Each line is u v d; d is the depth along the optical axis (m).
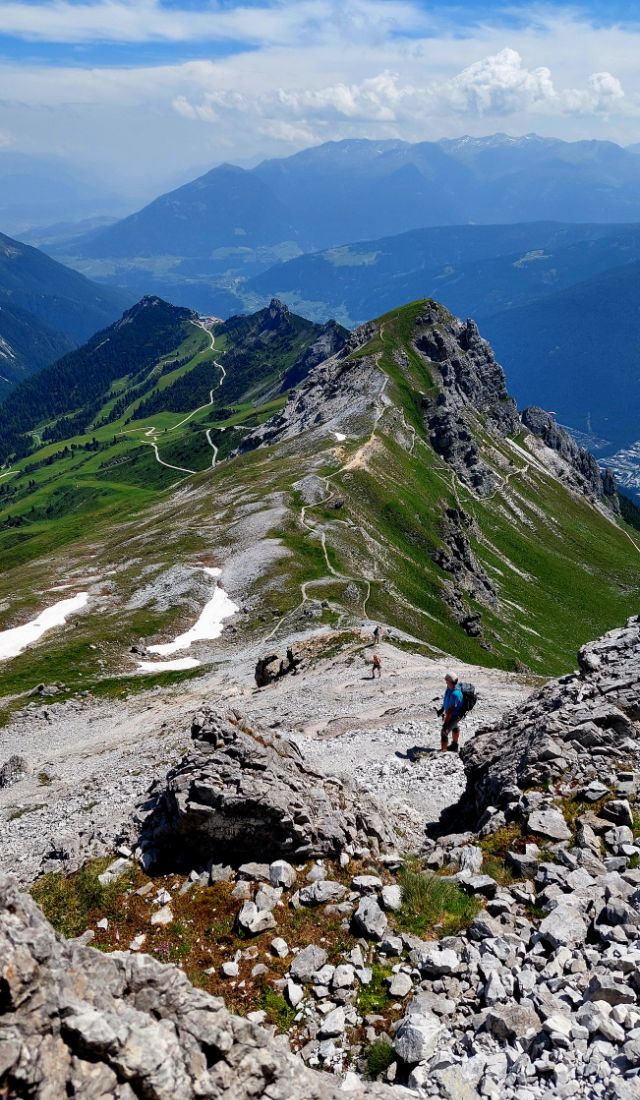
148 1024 8.71
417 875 15.46
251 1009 12.23
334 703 44.75
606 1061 9.57
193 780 16.77
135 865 16.59
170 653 102.00
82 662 97.44
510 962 12.31
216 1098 8.51
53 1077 7.60
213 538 149.00
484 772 20.70
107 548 175.12
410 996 12.08
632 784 16.95
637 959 11.35
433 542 169.88
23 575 161.75
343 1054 11.20
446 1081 9.78
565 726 19.25
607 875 14.19
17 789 41.50
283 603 113.25
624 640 22.50
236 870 15.95
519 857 15.30
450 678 29.16
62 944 9.27
